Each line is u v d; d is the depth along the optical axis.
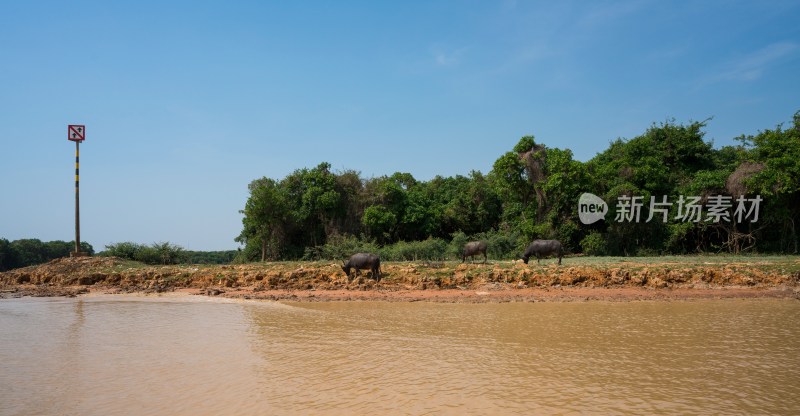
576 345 12.84
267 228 41.84
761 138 34.12
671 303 19.28
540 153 40.72
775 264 24.41
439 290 23.08
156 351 12.71
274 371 10.85
